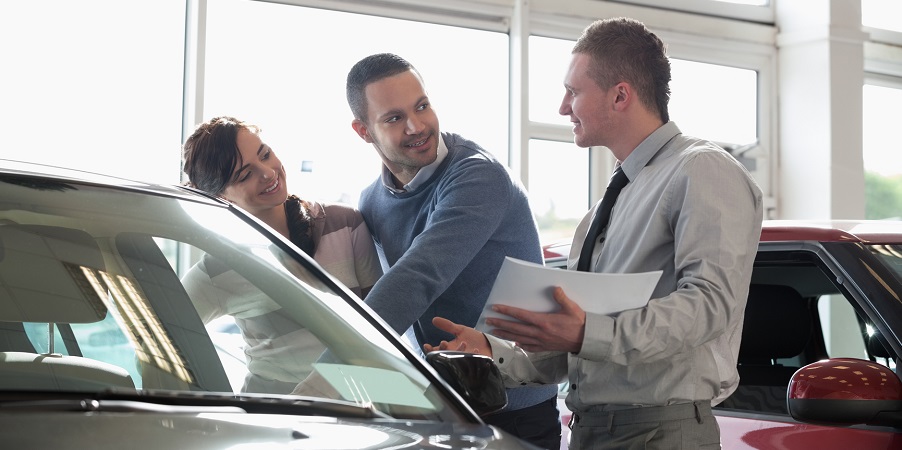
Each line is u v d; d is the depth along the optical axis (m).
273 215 2.65
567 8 6.55
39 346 1.46
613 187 2.18
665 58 2.17
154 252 1.69
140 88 5.21
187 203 1.84
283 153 5.53
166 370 1.54
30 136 4.92
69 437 1.21
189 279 1.70
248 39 5.48
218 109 5.40
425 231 2.43
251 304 1.71
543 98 6.52
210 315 1.67
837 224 2.74
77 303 1.54
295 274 1.81
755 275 2.75
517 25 6.28
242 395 1.49
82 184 1.74
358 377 1.63
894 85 7.73
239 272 1.75
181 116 5.33
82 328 1.52
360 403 1.58
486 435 1.50
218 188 2.59
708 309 1.90
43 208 1.64
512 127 6.32
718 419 2.60
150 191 1.81
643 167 2.12
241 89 5.46
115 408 1.33
